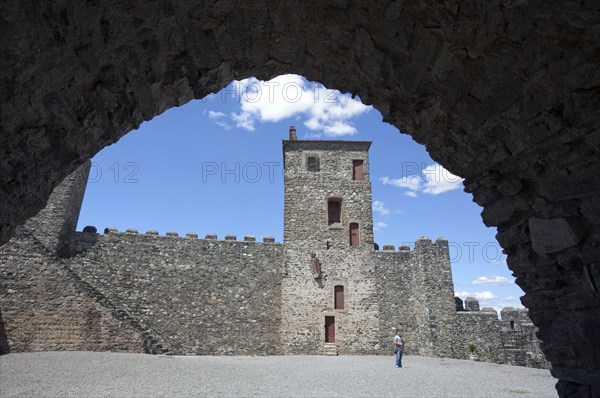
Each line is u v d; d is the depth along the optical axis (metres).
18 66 3.00
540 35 2.88
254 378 11.17
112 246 20.50
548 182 3.51
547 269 3.83
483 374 13.77
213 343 20.25
